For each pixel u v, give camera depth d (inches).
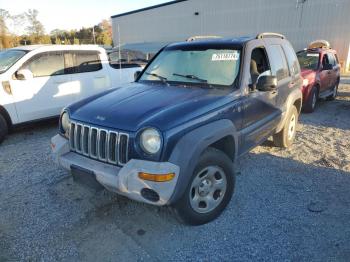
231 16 992.9
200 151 105.9
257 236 113.9
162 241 111.9
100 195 144.3
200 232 116.5
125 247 109.0
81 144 117.4
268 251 106.0
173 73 152.3
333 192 145.9
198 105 115.0
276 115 169.5
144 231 117.7
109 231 117.9
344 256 103.2
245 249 107.1
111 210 132.0
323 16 812.6
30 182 158.9
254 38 155.4
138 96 127.3
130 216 127.5
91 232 117.6
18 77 229.8
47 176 165.5
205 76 143.0
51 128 264.7
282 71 177.3
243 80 135.5
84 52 271.1
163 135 98.7
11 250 108.2
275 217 125.4
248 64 139.9
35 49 241.1
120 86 150.8
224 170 121.6
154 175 96.5
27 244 111.3
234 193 144.6
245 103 134.5
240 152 137.8
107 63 289.7
